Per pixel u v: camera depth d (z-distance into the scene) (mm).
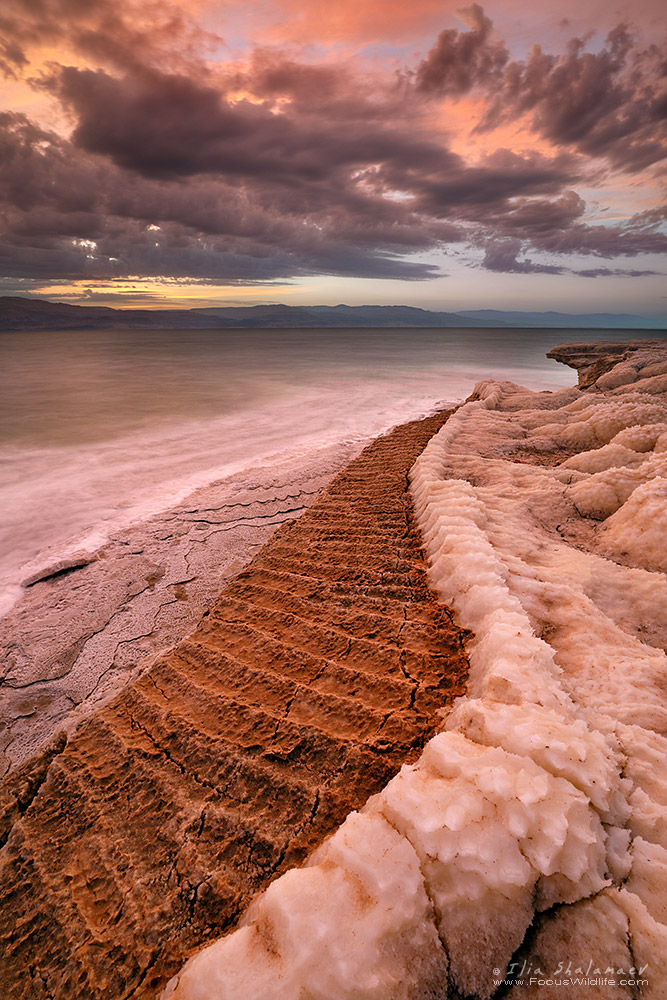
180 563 5855
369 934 1209
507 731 1713
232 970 1181
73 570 5734
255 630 3164
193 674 2814
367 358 37781
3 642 4438
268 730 2305
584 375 18125
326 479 8742
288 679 2652
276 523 7000
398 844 1400
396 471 6910
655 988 1113
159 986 1380
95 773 2203
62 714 3627
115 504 7863
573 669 2402
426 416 15070
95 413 16078
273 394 20156
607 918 1243
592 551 3992
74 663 4156
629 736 1871
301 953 1174
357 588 3549
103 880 1721
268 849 1741
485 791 1475
